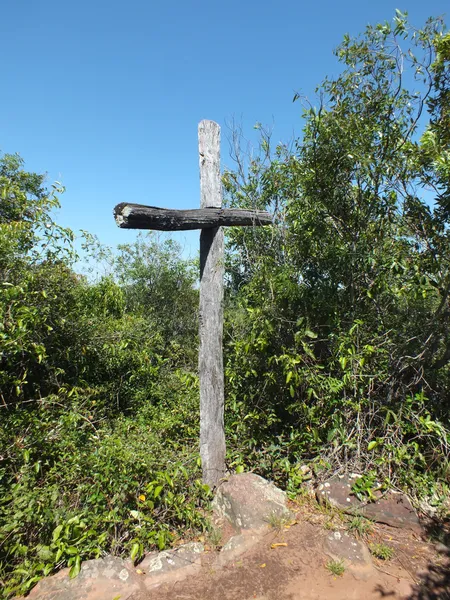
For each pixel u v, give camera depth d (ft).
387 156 10.37
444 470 9.52
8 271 11.16
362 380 10.02
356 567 7.25
